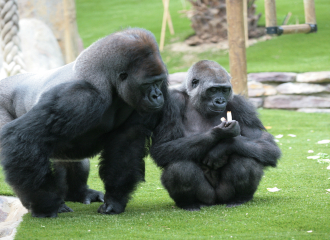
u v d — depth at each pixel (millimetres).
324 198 9492
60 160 9773
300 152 14891
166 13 37281
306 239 6797
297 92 24156
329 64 26812
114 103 8766
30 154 7922
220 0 36719
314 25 20375
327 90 23500
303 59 29469
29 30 27250
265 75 25094
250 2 36094
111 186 9289
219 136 9000
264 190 10773
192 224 8023
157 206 9844
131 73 8117
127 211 9391
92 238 7281
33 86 9523
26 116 8094
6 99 10070
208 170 9695
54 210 8812
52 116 7914
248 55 32062
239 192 9469
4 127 8273
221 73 9664
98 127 8867
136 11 52500
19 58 17828
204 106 9805
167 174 9250
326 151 14875
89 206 10367
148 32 8430
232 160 9281
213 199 9656
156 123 9508
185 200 9414
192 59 34594
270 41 34750
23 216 8969
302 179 11555
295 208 8727
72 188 10961
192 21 37625
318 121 20734
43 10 28641
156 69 8055
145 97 8203
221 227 7734
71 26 23594
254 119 10016
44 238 7320
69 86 8078
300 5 44125
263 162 9367
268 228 7543
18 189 8375
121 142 9289
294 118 21609
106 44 8328
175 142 9258
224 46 35812
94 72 8320
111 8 54938
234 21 16688
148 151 9727
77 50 24172
